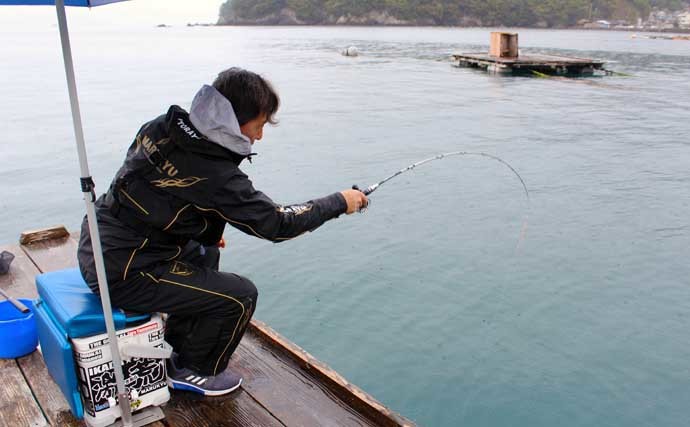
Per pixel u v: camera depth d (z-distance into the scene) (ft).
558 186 31.99
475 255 23.35
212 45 187.21
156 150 7.01
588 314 19.01
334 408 8.45
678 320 18.66
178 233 7.36
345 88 75.46
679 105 60.34
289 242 24.80
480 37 245.45
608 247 24.02
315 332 18.17
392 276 21.70
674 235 25.17
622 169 35.45
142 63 115.96
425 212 28.09
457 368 16.31
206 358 8.34
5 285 11.78
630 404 14.88
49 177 34.14
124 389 7.55
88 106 59.06
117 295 7.45
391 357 16.85
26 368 9.20
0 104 59.82
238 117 7.17
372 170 35.27
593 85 76.74
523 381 15.74
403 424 7.89
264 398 8.63
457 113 55.93
